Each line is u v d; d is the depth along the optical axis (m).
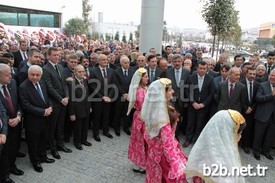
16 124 3.94
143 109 2.89
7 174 3.88
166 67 6.41
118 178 4.21
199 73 5.57
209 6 10.38
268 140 5.21
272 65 6.64
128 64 6.12
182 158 2.74
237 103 5.21
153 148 2.88
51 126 4.76
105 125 6.00
